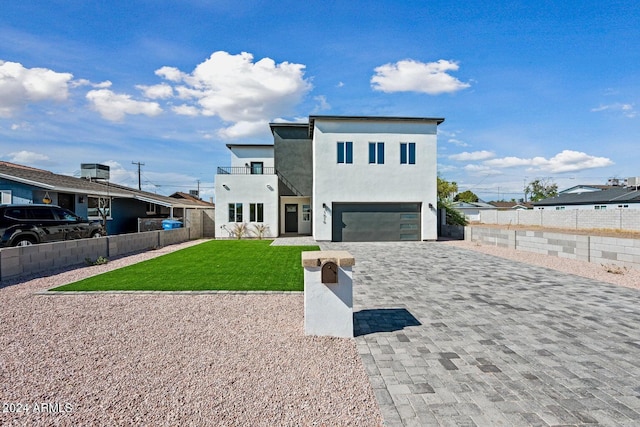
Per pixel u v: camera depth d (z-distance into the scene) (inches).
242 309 214.7
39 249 340.5
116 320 192.1
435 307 224.1
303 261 167.2
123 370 131.8
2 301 230.5
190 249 543.8
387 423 99.2
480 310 216.8
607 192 1462.8
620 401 112.0
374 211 701.3
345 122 691.4
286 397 113.1
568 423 99.7
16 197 586.6
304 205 912.9
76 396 112.4
